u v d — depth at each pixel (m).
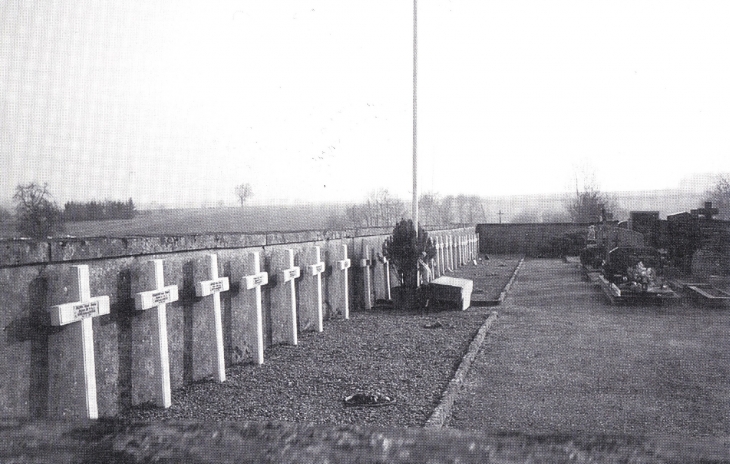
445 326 11.91
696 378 8.01
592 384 7.76
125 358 6.06
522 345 10.34
